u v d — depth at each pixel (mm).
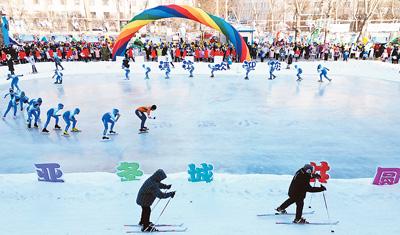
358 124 13734
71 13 71312
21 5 68562
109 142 11781
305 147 11320
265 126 13422
